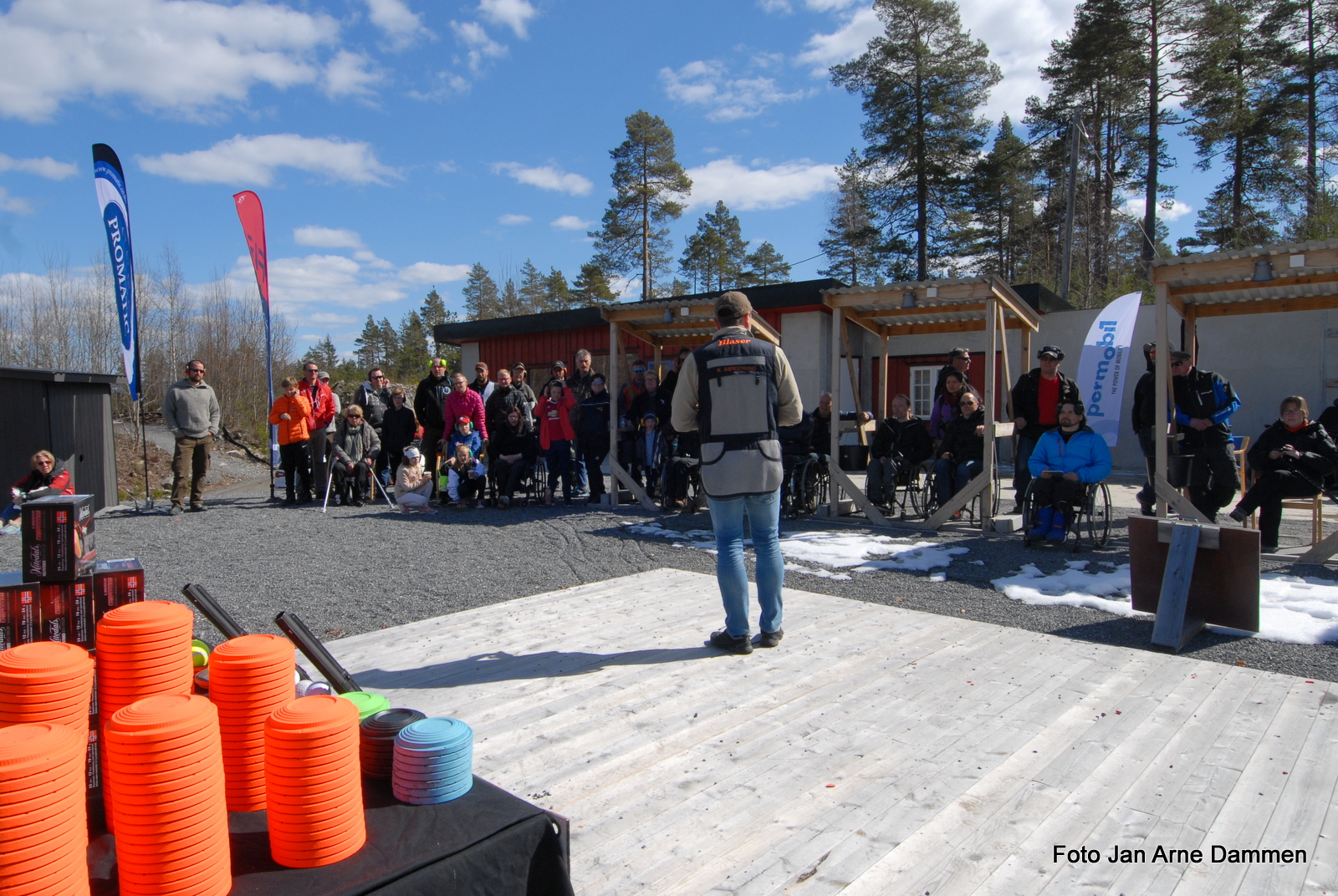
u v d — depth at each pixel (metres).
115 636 1.59
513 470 9.19
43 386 9.64
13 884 1.20
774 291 14.15
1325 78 25.83
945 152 27.25
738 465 3.67
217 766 1.38
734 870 2.07
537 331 17.25
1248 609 3.97
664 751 2.78
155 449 15.72
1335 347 11.59
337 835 1.44
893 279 29.48
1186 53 24.50
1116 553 6.17
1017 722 2.99
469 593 5.26
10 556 6.92
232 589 5.44
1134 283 22.00
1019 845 2.18
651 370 9.55
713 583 5.35
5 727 1.37
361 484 9.70
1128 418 13.58
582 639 4.09
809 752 2.76
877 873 2.05
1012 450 13.69
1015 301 7.70
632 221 35.44
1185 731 2.89
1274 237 27.41
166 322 22.27
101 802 1.61
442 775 1.67
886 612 4.58
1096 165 29.39
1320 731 2.88
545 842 1.62
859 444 10.01
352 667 3.70
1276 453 5.95
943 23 26.34
